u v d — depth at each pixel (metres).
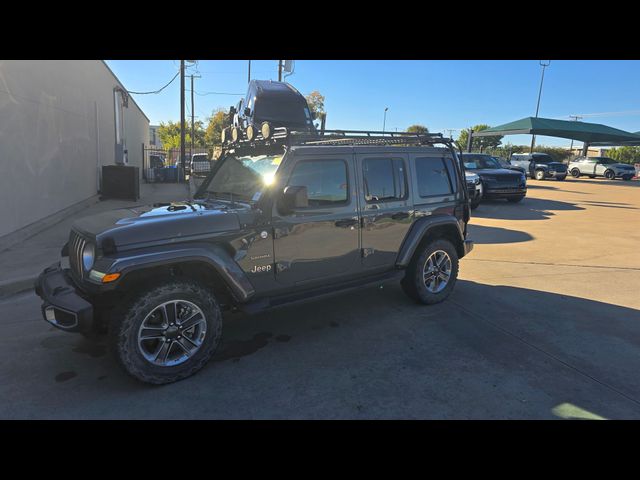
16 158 7.80
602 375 3.46
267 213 3.66
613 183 28.50
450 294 5.41
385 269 4.60
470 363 3.64
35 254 6.82
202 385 3.27
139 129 26.80
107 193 14.02
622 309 4.97
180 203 4.22
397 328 4.38
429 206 4.88
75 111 11.42
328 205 4.04
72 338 4.07
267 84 11.87
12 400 3.04
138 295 3.08
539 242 8.88
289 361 3.67
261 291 3.71
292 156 3.81
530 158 31.41
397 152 4.61
